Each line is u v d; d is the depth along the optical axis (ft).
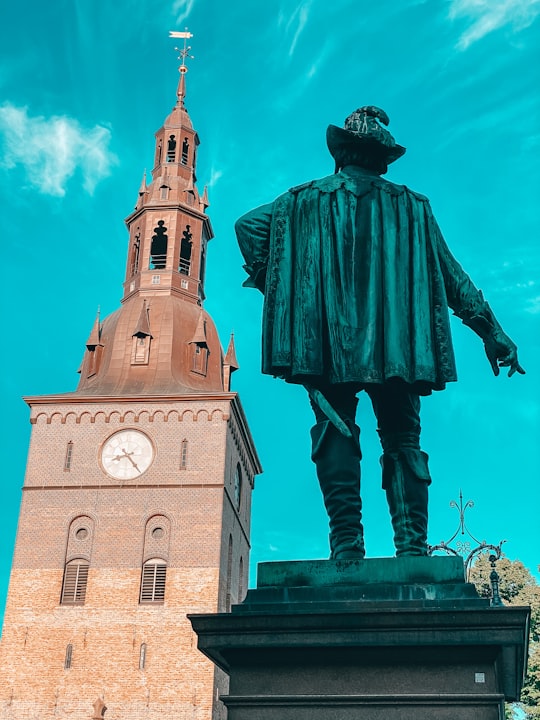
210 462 159.12
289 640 11.44
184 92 208.03
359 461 13.62
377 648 11.34
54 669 146.30
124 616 148.66
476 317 14.74
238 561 171.01
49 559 154.40
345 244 13.75
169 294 182.09
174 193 193.67
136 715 142.00
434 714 10.98
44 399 164.86
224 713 150.30
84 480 159.43
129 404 163.63
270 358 13.83
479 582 125.80
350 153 15.03
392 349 13.29
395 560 12.23
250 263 14.66
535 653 119.14
